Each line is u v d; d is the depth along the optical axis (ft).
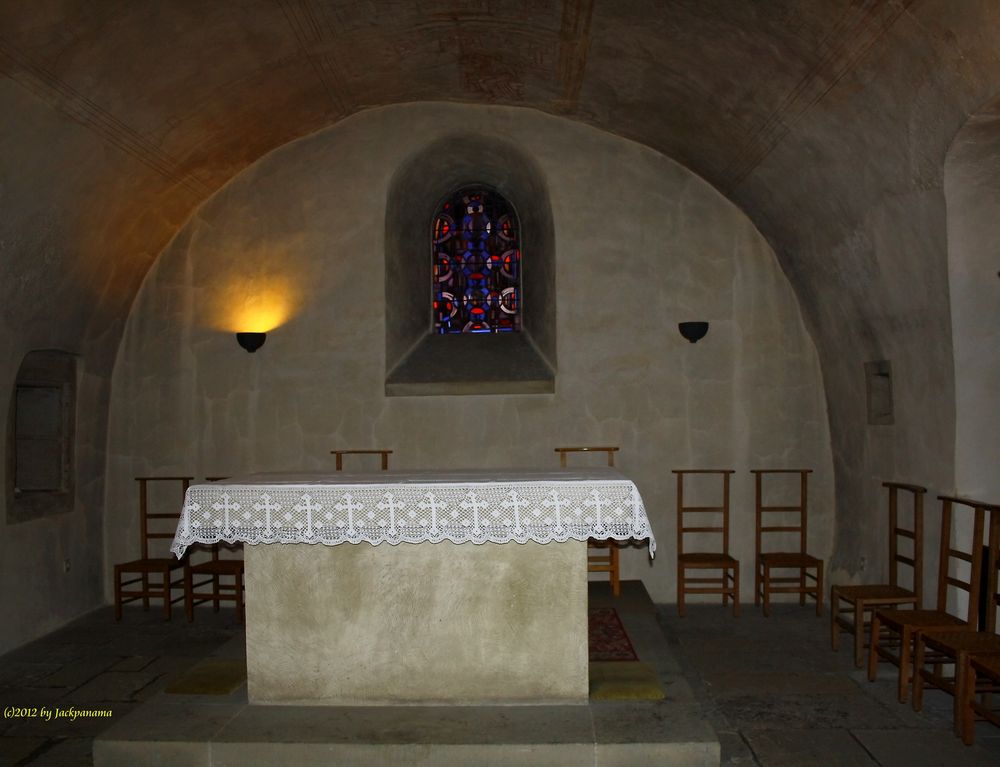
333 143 20.49
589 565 18.83
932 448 14.44
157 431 20.36
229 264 20.45
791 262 18.99
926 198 12.82
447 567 11.52
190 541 11.26
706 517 19.86
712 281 20.04
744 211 19.83
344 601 11.55
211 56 15.08
